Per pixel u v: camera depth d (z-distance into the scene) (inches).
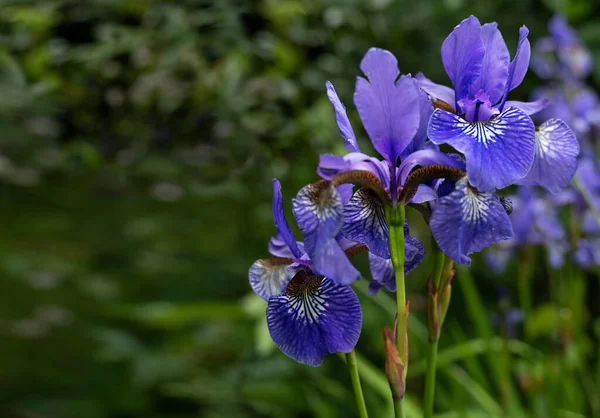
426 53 48.4
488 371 45.6
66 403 51.8
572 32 41.3
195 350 54.4
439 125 22.1
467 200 21.7
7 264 61.0
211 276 55.2
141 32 50.3
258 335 38.4
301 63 48.8
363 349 47.4
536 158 22.8
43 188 63.0
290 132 45.4
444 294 23.5
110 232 65.1
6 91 49.8
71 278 61.4
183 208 63.2
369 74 22.4
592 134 37.2
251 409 48.7
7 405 51.8
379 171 22.4
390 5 48.6
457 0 44.0
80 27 54.5
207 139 49.7
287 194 48.0
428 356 23.7
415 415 36.3
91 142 54.3
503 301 35.0
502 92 22.9
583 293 40.3
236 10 48.5
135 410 51.6
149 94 47.9
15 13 52.7
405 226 23.4
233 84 46.1
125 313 53.7
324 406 42.4
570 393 35.3
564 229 37.5
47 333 58.9
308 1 50.0
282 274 23.1
